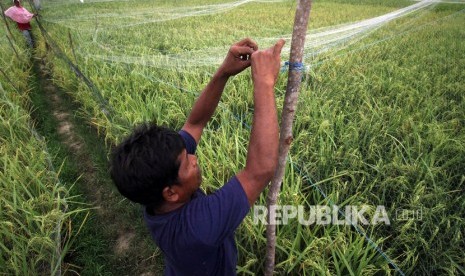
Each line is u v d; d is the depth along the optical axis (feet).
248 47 5.15
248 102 16.22
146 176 3.65
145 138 3.78
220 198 3.87
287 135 5.44
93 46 24.99
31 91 20.42
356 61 20.92
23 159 12.68
